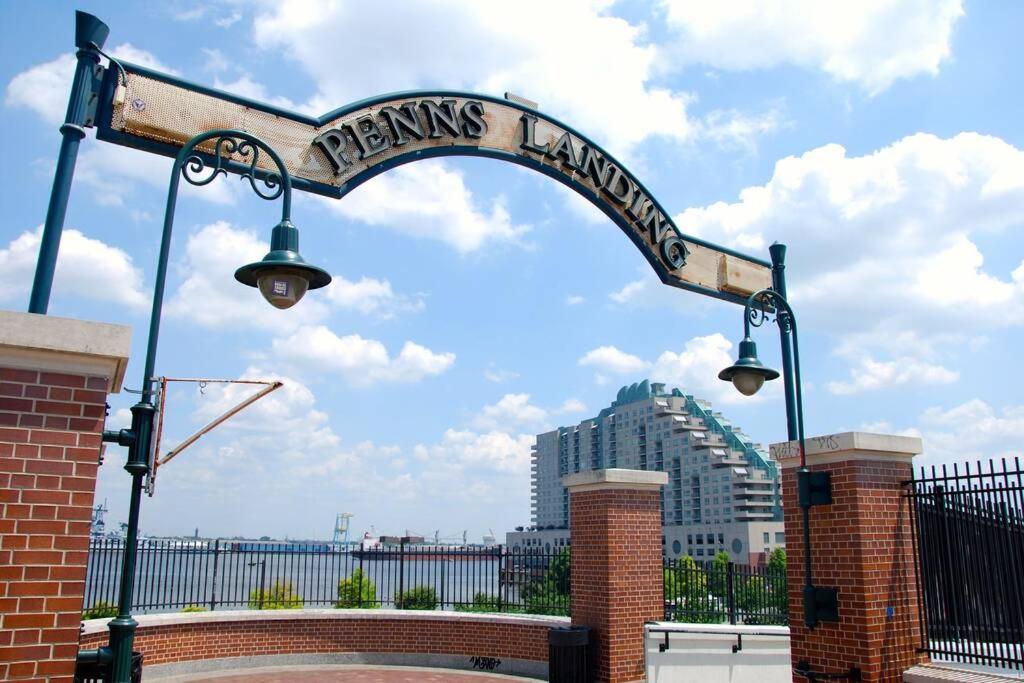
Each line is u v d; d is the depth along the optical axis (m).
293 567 16.28
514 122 10.92
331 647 15.05
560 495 184.50
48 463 4.51
